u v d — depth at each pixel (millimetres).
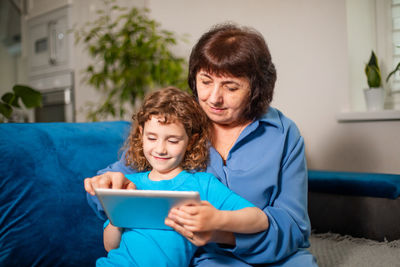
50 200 924
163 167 829
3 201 862
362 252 1192
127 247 778
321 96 1894
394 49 1791
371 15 1809
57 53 2867
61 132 1037
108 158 1069
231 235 799
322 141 1893
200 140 892
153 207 689
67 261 917
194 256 855
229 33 882
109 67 2732
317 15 1896
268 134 921
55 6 2830
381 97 1686
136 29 2459
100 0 2865
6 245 837
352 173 1461
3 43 3225
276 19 2049
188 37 2492
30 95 1285
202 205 691
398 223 1259
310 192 1461
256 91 892
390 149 1659
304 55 1947
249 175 861
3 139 912
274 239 784
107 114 2709
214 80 856
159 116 800
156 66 2385
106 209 711
